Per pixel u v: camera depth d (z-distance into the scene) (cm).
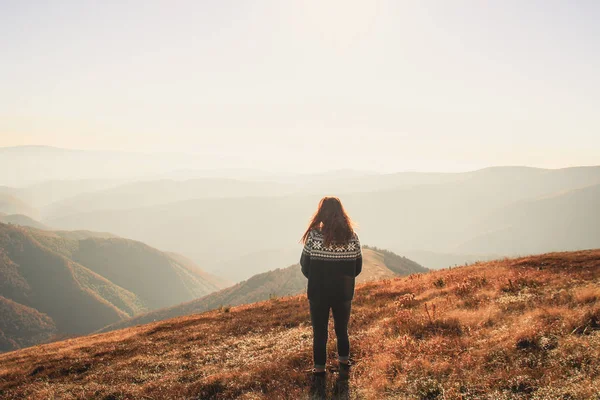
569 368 430
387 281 1691
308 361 622
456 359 516
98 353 1092
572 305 672
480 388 431
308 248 497
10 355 1598
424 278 1559
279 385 536
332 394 483
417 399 438
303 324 1026
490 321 681
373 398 457
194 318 1603
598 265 1230
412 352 573
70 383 784
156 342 1127
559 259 1494
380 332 745
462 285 1085
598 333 502
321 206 513
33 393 755
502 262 1734
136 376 748
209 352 859
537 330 549
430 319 738
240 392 546
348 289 498
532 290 905
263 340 895
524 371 443
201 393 567
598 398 356
